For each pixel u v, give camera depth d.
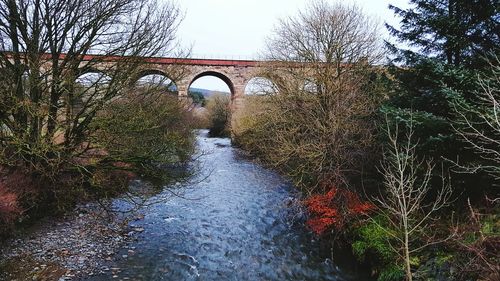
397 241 9.84
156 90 12.46
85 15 11.41
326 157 13.79
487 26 10.34
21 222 11.11
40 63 10.82
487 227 8.03
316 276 10.42
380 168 12.71
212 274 10.34
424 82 11.64
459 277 7.68
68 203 13.44
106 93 11.48
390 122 10.53
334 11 19.52
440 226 9.29
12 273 9.05
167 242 12.35
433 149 9.66
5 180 11.25
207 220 14.84
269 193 19.30
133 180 19.19
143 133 12.72
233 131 39.28
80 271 9.66
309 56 19.50
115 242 11.88
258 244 12.66
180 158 18.22
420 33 12.71
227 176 23.62
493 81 8.77
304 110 16.09
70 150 11.81
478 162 8.92
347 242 12.10
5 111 10.35
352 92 14.70
